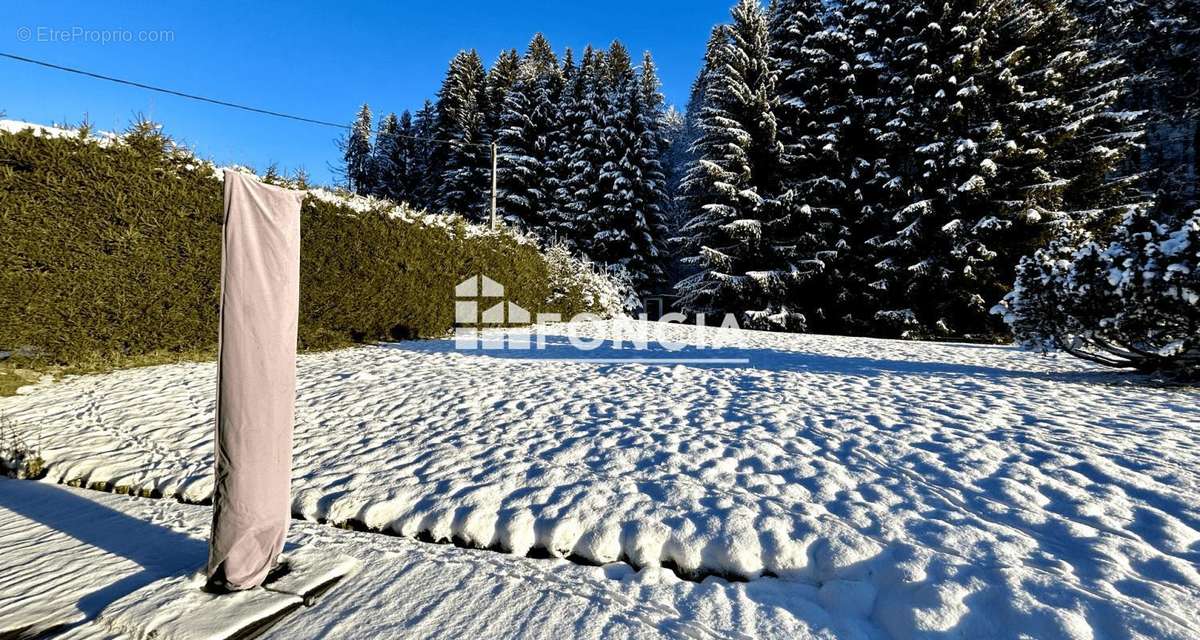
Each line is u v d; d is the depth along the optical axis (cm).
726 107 2177
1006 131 1711
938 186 1748
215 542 209
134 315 660
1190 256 518
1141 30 1992
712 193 2169
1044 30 1734
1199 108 1938
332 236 905
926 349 1092
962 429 402
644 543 242
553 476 320
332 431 422
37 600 206
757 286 2017
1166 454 331
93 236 616
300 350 866
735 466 335
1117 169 1930
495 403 516
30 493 321
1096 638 168
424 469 336
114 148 634
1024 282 670
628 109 2931
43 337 582
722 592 211
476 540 257
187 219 711
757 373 703
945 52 1747
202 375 621
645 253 2942
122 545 254
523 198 3044
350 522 279
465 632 185
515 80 3641
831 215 2014
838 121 2072
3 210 541
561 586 217
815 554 229
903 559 217
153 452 372
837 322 2055
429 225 1155
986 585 197
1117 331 587
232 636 180
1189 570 201
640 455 357
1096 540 227
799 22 2162
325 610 199
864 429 410
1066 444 356
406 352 891
